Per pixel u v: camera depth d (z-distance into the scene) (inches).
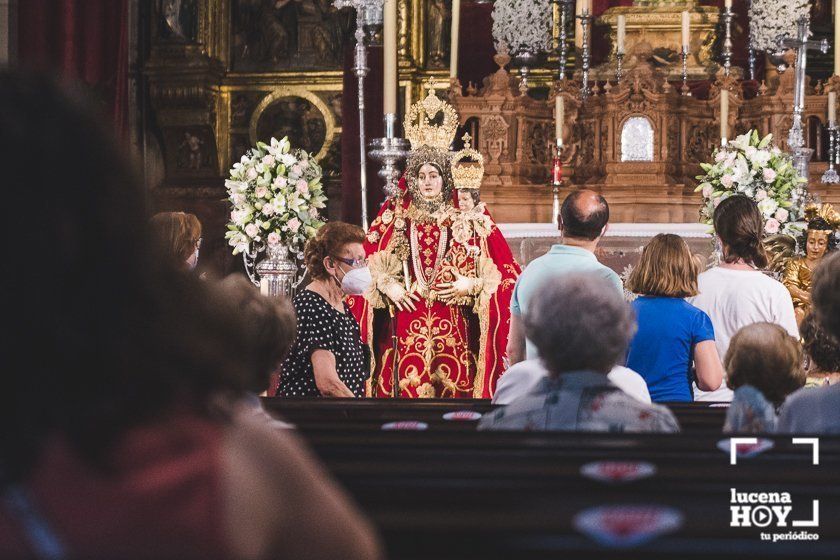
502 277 312.3
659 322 199.5
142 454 44.7
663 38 470.6
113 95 521.7
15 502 43.9
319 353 221.6
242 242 343.9
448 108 335.0
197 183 558.3
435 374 316.2
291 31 562.6
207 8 551.8
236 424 47.7
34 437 44.4
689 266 201.0
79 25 511.2
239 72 565.0
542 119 441.1
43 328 44.2
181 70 547.5
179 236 220.8
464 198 317.7
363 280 250.1
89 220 44.8
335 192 555.5
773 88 437.1
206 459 45.0
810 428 120.9
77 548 43.3
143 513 43.4
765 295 211.6
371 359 315.3
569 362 118.7
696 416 148.8
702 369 199.3
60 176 44.1
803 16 434.3
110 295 45.5
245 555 45.0
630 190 418.3
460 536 71.7
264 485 46.6
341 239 228.7
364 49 375.2
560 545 69.2
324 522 48.0
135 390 45.4
